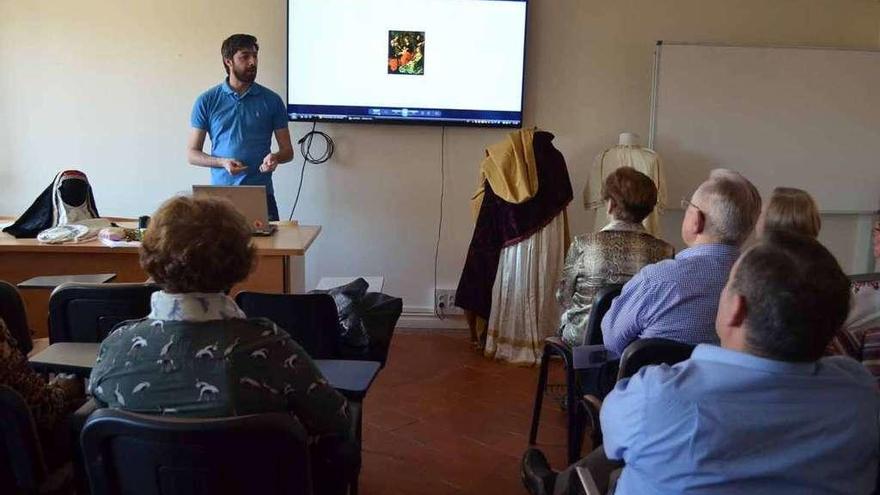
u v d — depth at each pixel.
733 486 0.99
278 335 1.31
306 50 4.14
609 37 4.32
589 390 2.26
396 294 4.56
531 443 2.87
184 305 1.26
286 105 4.20
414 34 4.17
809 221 2.04
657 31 4.33
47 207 3.23
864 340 1.88
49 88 4.24
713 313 1.86
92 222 3.22
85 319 1.96
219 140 3.86
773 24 4.35
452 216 4.48
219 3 4.21
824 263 1.00
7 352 1.42
